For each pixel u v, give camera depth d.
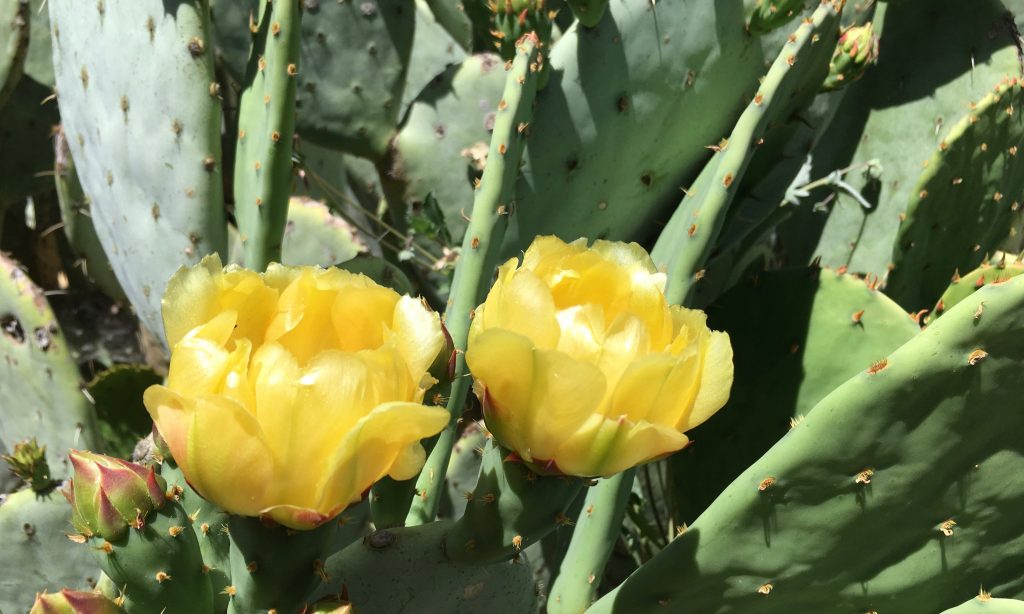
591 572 0.54
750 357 0.62
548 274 0.37
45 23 1.06
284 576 0.36
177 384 0.32
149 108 0.63
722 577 0.46
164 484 0.38
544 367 0.34
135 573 0.38
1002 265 0.61
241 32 0.80
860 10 0.71
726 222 0.66
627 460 0.35
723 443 0.63
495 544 0.40
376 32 0.76
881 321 0.59
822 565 0.46
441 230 0.75
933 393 0.43
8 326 0.80
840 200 0.84
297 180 1.08
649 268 0.38
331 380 0.31
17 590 0.68
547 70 0.59
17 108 1.06
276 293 0.35
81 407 0.81
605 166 0.61
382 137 0.77
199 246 0.65
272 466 0.32
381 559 0.42
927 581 0.48
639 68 0.59
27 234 1.21
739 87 0.62
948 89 0.80
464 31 0.98
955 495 0.46
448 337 0.38
